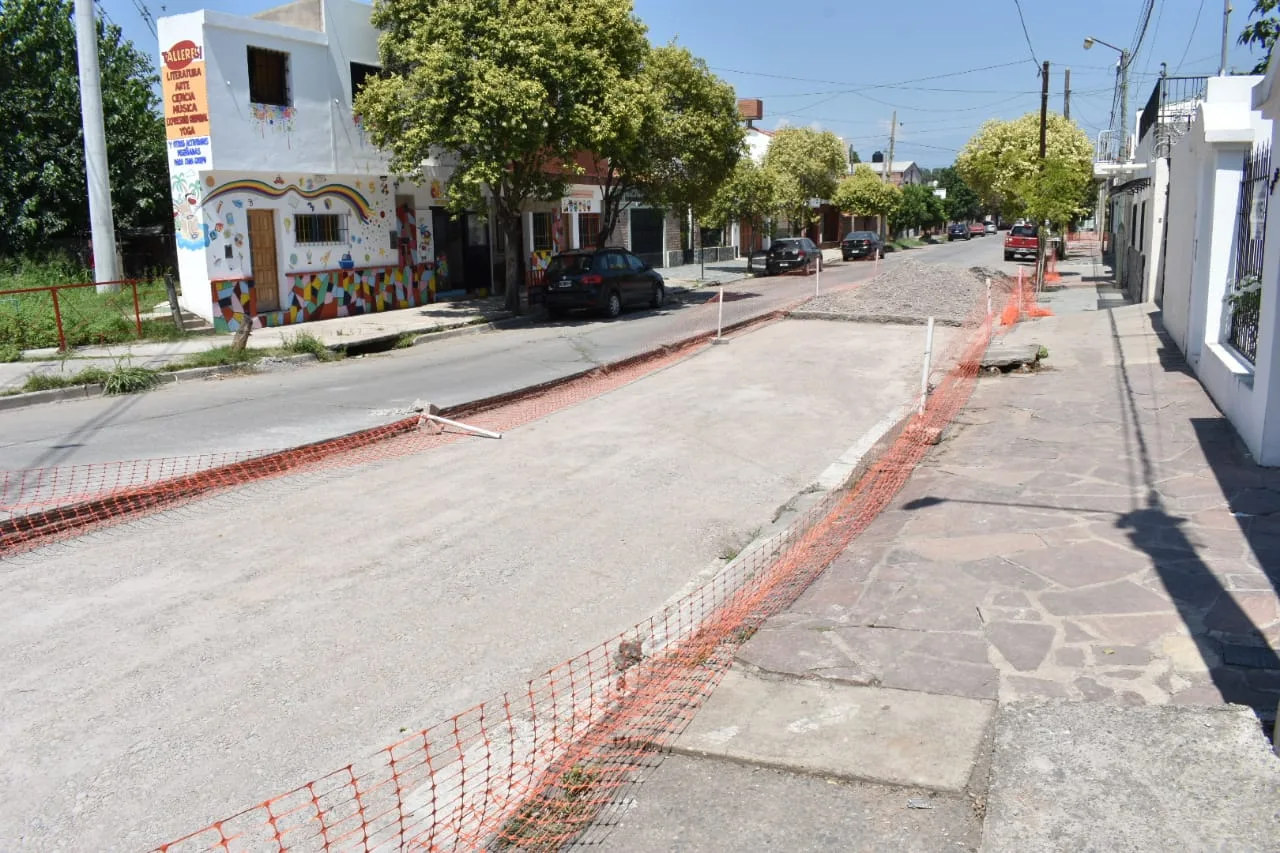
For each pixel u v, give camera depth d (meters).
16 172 22.52
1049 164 26.05
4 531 7.27
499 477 9.12
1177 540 6.20
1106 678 4.42
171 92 18.33
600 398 12.94
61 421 11.23
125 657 5.42
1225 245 10.81
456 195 20.11
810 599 5.65
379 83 19.80
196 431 10.59
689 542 7.46
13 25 22.70
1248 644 4.67
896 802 3.62
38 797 4.14
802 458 9.95
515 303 22.81
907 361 15.43
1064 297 24.75
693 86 25.89
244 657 5.42
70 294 17.97
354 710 4.84
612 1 21.27
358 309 21.97
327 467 9.46
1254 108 7.75
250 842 3.80
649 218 38.31
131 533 7.52
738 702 4.44
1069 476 7.94
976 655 4.75
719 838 3.51
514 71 19.20
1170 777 3.55
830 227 62.06
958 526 6.84
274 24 19.00
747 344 17.48
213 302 18.58
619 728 4.27
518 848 3.53
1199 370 11.50
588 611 6.11
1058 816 3.40
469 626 5.86
